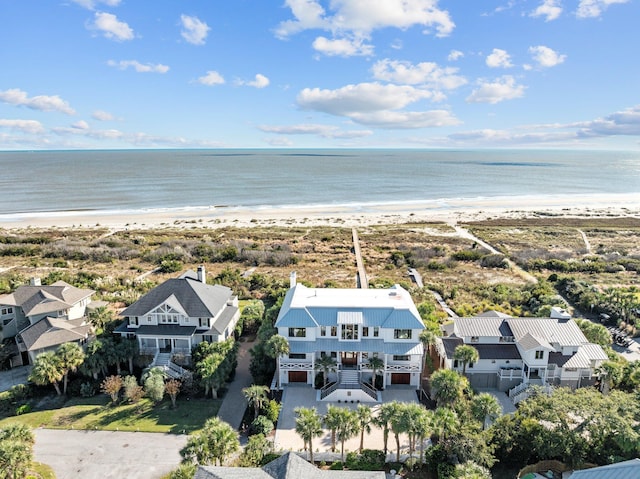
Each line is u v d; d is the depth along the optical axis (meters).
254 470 26.75
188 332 48.53
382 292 51.28
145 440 36.88
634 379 42.66
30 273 87.12
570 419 34.25
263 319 57.19
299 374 46.06
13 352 49.50
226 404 42.31
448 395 36.72
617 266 90.88
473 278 86.69
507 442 33.34
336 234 127.44
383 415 32.84
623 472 25.55
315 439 37.41
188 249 104.44
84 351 45.53
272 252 101.62
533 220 152.12
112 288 74.50
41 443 36.44
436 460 32.81
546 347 42.81
